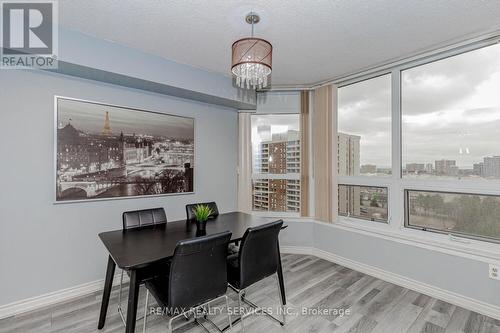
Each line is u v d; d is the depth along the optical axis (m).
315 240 3.61
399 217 2.81
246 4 1.78
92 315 2.12
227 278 1.83
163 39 2.30
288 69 3.03
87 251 2.51
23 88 2.17
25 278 2.19
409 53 2.58
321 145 3.50
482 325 1.99
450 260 2.33
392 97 2.87
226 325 2.00
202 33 2.19
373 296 2.45
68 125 2.39
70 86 2.40
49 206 2.30
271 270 2.03
